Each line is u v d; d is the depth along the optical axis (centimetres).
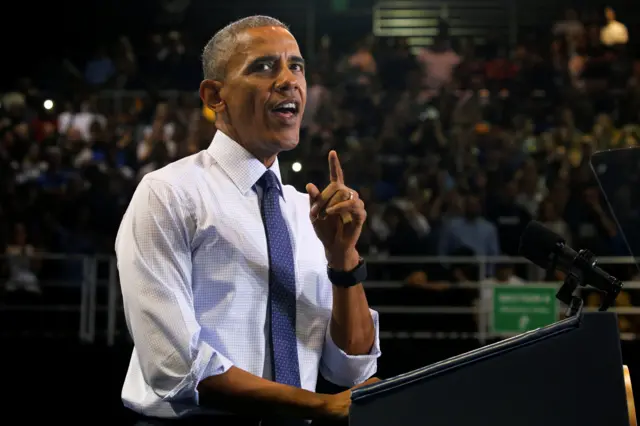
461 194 1530
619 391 301
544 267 368
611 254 1391
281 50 405
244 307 391
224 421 394
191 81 2009
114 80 1989
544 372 302
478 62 2019
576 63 2009
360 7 2414
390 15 2391
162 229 381
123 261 385
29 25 2398
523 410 299
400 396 299
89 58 2366
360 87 1923
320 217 381
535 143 1812
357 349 415
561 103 1934
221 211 395
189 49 2128
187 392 365
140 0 2417
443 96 1892
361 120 1852
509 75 1992
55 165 1689
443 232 1398
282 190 423
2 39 2392
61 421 1205
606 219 1461
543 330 306
